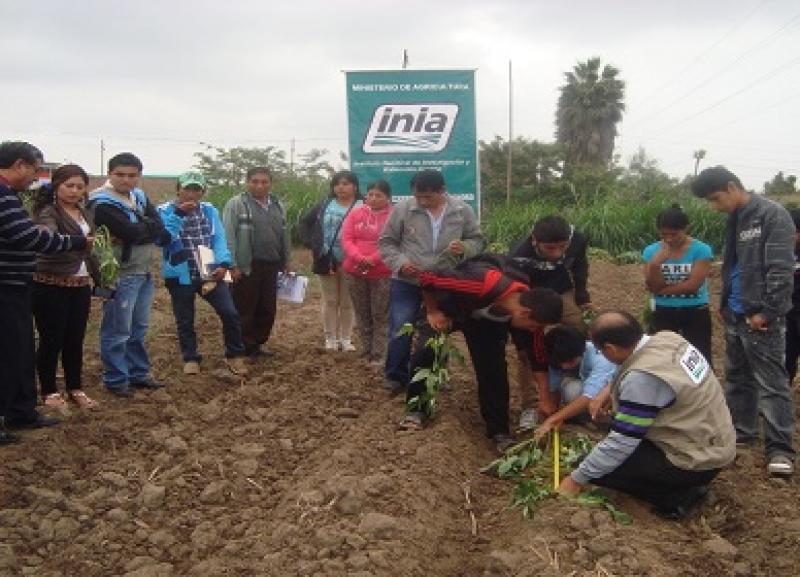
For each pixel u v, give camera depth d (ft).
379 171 31.24
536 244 20.10
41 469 17.62
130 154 21.75
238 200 26.27
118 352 22.36
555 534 14.82
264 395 23.17
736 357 19.95
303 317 36.70
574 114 143.64
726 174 18.57
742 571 14.14
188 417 21.36
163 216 24.20
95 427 19.66
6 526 15.19
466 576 14.53
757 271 18.12
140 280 22.49
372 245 25.52
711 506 17.12
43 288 19.89
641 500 16.87
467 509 16.92
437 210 22.21
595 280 45.73
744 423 20.26
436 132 31.09
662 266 21.33
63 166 19.97
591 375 17.89
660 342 15.85
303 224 27.86
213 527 15.43
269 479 17.88
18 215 17.42
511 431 21.15
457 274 18.54
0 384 18.15
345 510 15.60
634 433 15.35
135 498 16.62
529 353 19.60
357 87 30.96
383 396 23.32
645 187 73.46
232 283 26.53
